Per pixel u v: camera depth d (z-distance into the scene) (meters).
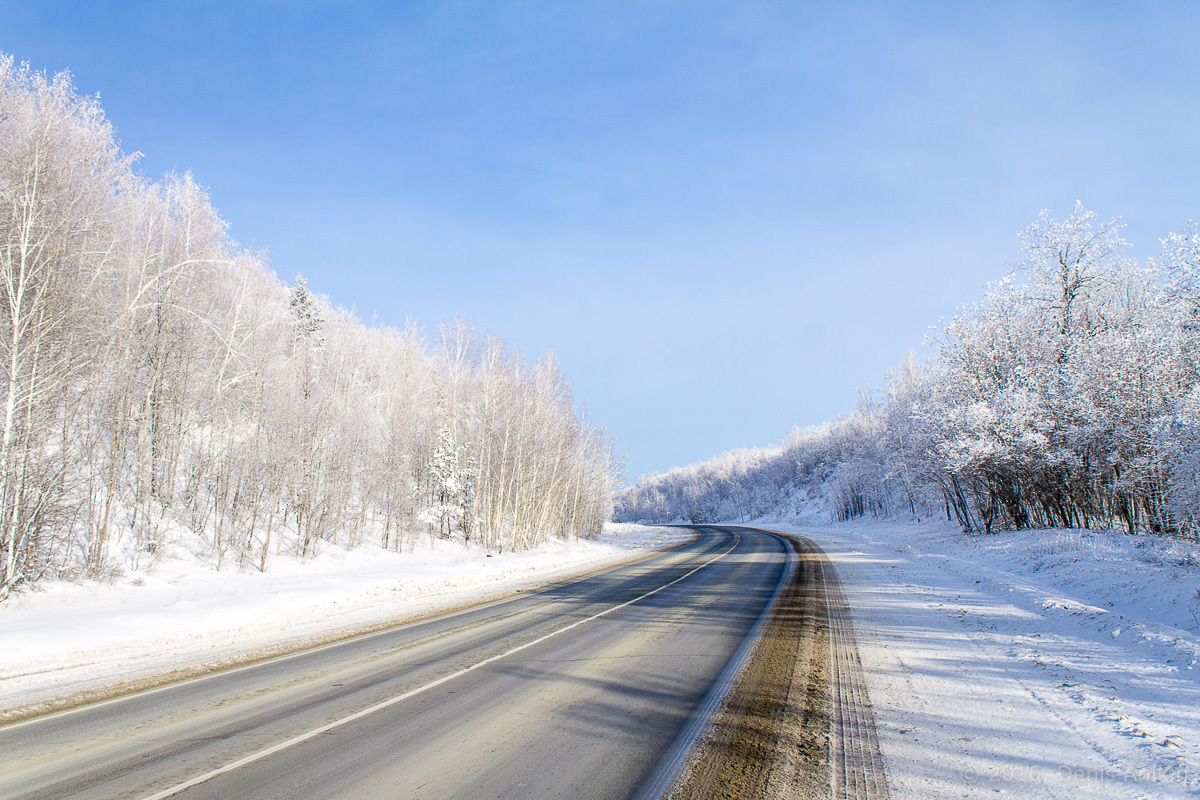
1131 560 14.40
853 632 9.82
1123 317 24.92
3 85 15.21
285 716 6.16
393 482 32.62
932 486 34.12
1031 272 27.00
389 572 20.83
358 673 7.91
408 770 4.73
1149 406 20.33
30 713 6.36
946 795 4.06
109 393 19.69
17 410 14.31
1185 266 19.23
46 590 14.19
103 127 18.09
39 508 14.26
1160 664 6.99
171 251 24.16
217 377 27.20
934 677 6.96
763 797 4.13
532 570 23.64
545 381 40.81
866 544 33.03
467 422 38.47
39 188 15.33
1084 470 22.25
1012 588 13.01
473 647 9.45
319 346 41.44
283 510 27.98
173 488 22.14
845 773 4.49
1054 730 5.18
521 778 4.54
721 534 55.72
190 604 12.98
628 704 6.36
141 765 4.90
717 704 6.27
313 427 26.38
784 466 126.88
